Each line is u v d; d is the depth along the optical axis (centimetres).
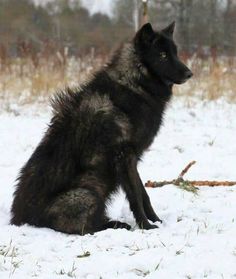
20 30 5369
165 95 1342
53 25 5488
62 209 1197
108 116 1247
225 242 1051
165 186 1547
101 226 1248
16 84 3106
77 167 1240
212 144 2183
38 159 1255
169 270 916
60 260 981
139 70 1291
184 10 4803
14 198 1269
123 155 1254
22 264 951
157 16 4847
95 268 929
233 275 895
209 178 1742
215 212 1313
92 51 3597
